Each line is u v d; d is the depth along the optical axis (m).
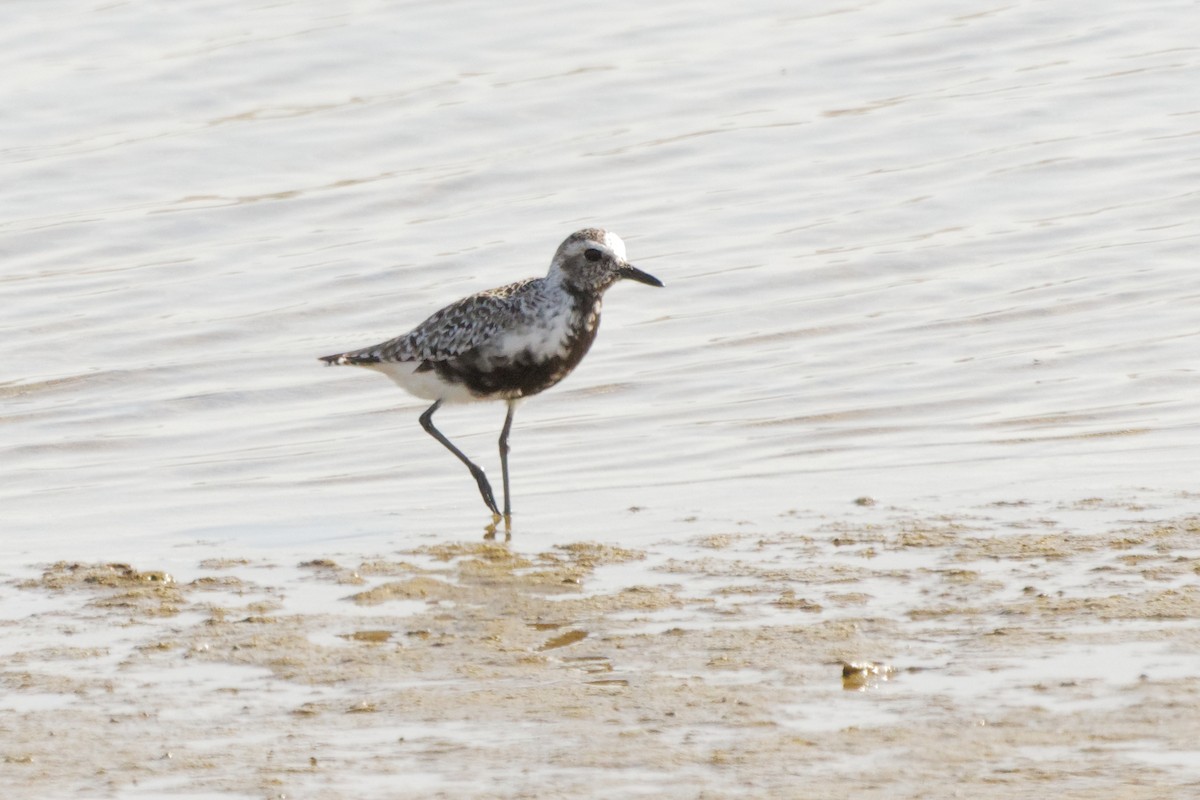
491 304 13.43
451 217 22.05
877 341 18.03
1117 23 27.59
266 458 15.56
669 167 23.28
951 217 21.44
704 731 8.52
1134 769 7.81
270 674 9.62
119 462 15.60
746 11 28.58
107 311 19.50
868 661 9.37
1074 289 19.11
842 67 26.25
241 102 25.22
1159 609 10.01
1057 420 15.30
